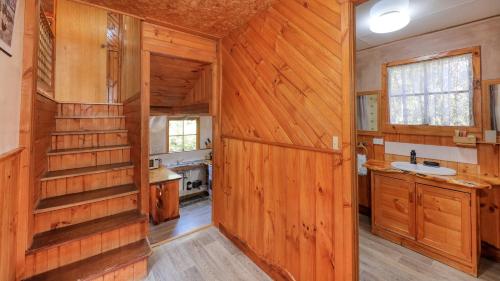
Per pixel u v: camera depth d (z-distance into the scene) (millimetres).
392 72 2996
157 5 1979
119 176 2582
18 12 1481
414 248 2369
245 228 2381
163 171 4508
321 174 1581
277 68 1933
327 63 1512
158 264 2188
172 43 2473
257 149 2193
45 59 2797
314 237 1645
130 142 2850
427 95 2676
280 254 1945
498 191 2197
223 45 2693
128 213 2316
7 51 1312
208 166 5770
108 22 4289
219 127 2814
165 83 3234
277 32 1916
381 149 3143
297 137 1764
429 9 2062
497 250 2197
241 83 2404
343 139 1423
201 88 3236
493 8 2045
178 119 5816
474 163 2332
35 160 1791
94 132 2777
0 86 1241
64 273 1730
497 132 2191
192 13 2119
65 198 2119
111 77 4324
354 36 1405
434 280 1958
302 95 1706
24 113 1605
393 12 1955
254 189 2246
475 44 2297
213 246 2512
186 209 4582
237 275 2049
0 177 1246
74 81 4020
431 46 2609
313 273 1657
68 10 3965
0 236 1291
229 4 1956
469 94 2357
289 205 1854
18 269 1591
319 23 1554
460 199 2051
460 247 2057
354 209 1409
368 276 2008
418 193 2330
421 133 2721
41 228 1897
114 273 1854
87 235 1884
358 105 3385
